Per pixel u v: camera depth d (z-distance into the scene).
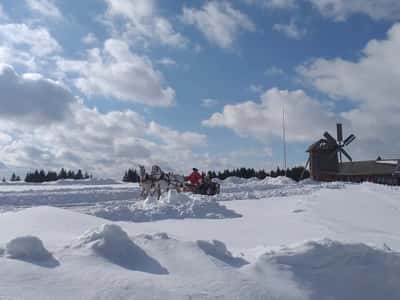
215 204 17.31
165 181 24.73
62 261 5.77
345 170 54.31
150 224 13.76
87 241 6.29
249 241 10.51
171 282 5.41
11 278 5.19
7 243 6.02
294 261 6.26
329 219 16.11
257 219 15.64
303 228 13.36
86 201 22.80
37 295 4.90
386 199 22.92
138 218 15.36
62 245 6.49
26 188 34.72
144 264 5.96
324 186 32.78
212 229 12.77
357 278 6.17
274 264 6.14
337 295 5.90
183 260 6.08
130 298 4.98
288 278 5.95
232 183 40.62
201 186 25.72
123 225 10.57
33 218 9.75
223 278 5.64
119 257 6.03
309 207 19.39
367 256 6.51
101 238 6.25
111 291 5.08
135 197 25.19
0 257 5.77
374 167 52.50
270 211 18.41
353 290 6.04
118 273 5.50
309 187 32.06
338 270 6.23
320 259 6.32
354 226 14.65
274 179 41.62
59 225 9.22
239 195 25.14
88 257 5.89
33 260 5.75
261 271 6.02
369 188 30.45
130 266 5.90
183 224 14.03
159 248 6.39
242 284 5.56
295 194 26.61
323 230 13.03
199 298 5.12
